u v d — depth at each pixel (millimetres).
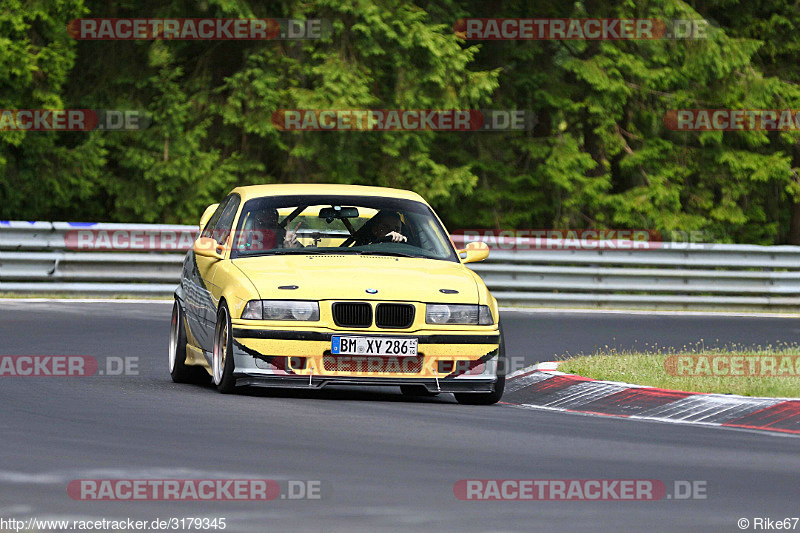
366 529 21047
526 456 28594
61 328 56000
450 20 99688
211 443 28719
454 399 40906
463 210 107000
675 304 81438
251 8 91000
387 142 95438
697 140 113750
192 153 93688
